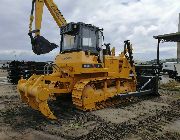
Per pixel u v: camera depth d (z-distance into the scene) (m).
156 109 9.09
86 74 8.84
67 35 9.12
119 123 7.11
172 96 12.21
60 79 8.13
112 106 9.38
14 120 7.35
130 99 10.66
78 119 7.46
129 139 5.79
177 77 23.61
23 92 8.18
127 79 10.53
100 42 9.27
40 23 11.59
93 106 8.52
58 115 7.92
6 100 10.69
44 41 10.88
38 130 6.43
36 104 7.43
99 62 9.12
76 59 8.38
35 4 11.53
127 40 10.46
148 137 5.95
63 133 6.20
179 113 8.53
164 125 7.00
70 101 9.80
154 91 11.84
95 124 6.98
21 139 5.77
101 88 9.09
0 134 6.11
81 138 5.84
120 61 10.14
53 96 9.38
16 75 17.92
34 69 19.00
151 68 12.34
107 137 5.92
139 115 8.12
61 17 12.80
